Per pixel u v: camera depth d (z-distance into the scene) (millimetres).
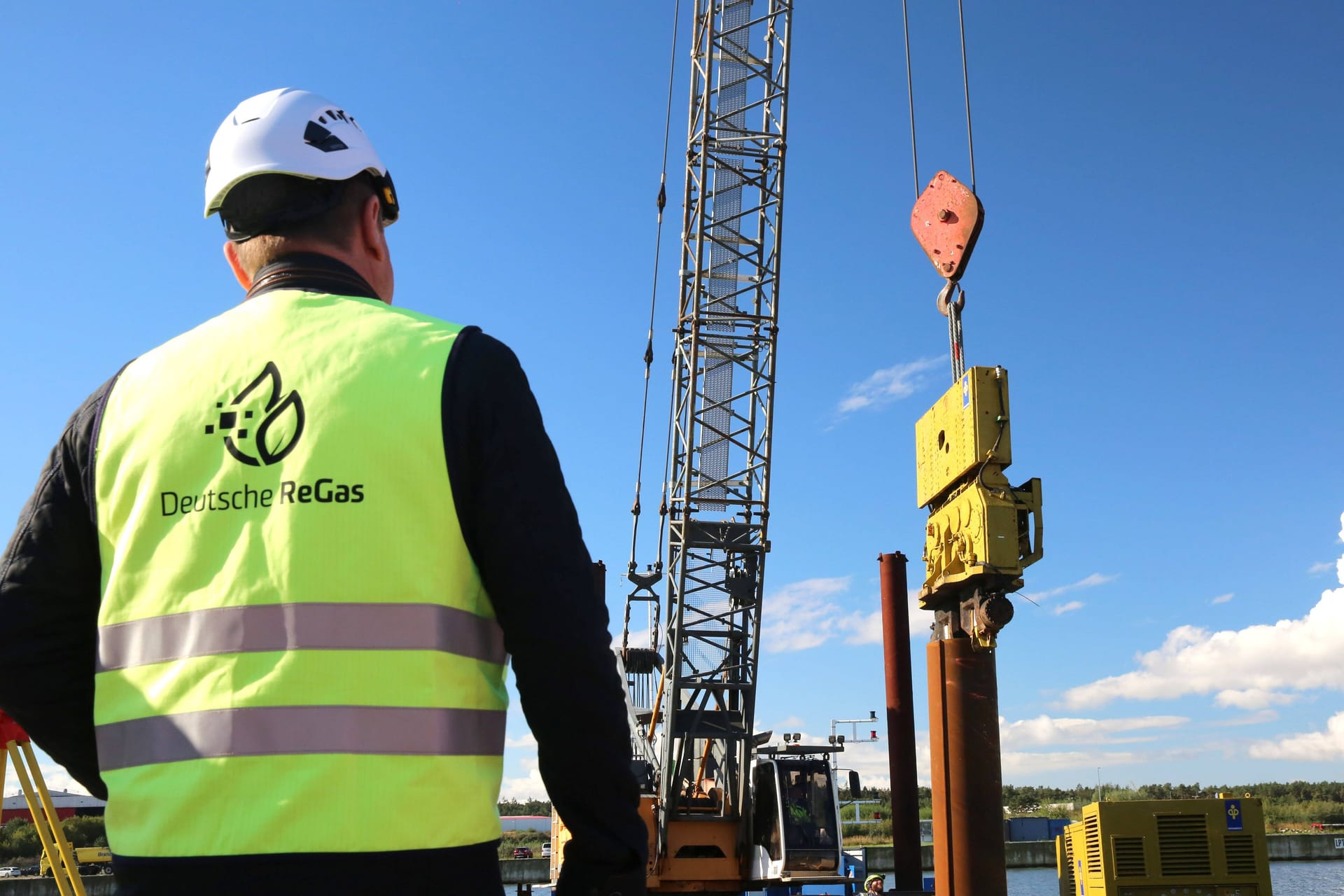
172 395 2102
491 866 1932
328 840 1741
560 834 23422
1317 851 70438
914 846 19297
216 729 1812
